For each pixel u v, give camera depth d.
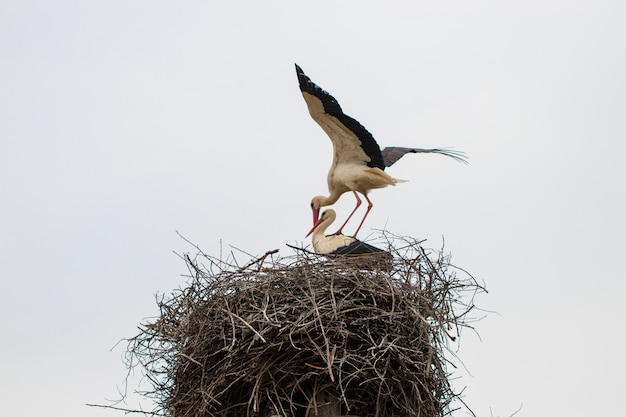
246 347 13.48
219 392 13.66
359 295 13.90
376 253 14.88
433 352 13.73
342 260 14.40
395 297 13.84
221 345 13.82
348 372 13.68
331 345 13.39
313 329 13.31
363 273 14.13
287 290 13.80
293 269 14.10
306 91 17.83
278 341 13.42
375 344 13.15
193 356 13.73
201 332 13.79
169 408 14.13
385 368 13.09
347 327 13.54
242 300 13.95
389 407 14.04
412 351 13.41
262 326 13.40
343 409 14.07
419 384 13.73
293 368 13.59
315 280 13.93
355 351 13.32
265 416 13.88
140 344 14.35
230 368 13.53
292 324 13.25
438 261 14.38
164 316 14.46
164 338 14.29
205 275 14.31
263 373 13.40
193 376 13.98
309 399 13.66
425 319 13.84
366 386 13.85
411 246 14.49
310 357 13.46
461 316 13.98
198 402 13.74
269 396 13.23
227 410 14.02
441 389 13.88
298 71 17.70
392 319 13.66
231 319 13.37
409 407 13.54
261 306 13.74
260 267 14.27
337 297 13.78
